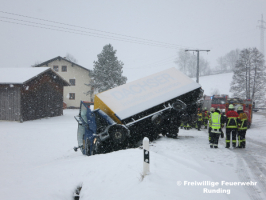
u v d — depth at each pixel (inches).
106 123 331.0
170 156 286.8
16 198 185.9
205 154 304.8
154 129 395.2
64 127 829.2
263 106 1974.7
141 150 295.7
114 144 325.1
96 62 1702.8
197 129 718.5
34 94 1047.0
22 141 585.3
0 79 964.0
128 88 387.9
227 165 249.6
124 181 187.0
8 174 289.7
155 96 374.3
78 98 1893.5
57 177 235.5
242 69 1936.5
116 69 1683.1
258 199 160.2
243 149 354.0
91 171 228.2
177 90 386.0
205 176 195.5
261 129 754.2
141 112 352.5
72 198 199.2
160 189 156.9
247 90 1914.4
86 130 354.0
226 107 828.0
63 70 1902.1
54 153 475.5
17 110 954.7
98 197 175.9
